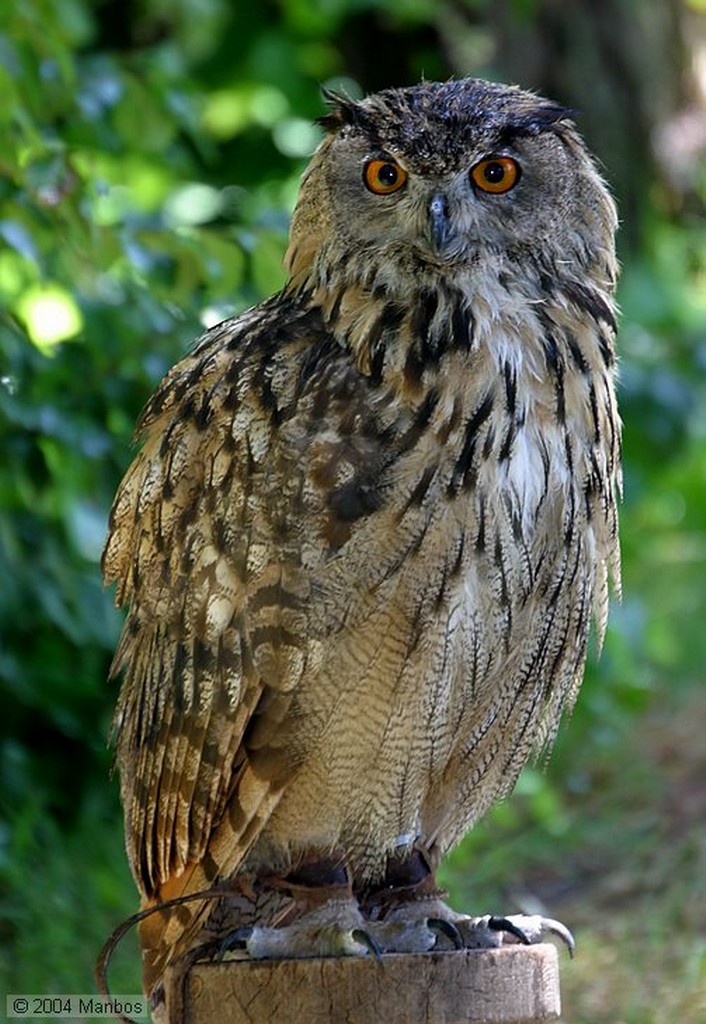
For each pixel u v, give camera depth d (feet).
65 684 43.21
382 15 69.05
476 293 25.16
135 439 27.22
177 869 25.75
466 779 27.66
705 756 50.39
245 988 23.20
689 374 62.59
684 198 76.28
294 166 66.95
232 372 25.41
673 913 40.34
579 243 26.11
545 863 44.45
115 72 40.93
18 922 38.40
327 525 24.30
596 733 51.06
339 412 24.47
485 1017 23.09
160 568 25.80
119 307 38.06
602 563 27.17
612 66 72.90
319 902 25.22
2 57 35.65
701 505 74.64
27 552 41.09
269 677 24.72
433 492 24.34
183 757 25.49
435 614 24.68
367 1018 22.93
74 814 43.37
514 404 24.84
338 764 25.26
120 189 45.75
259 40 67.67
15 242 34.53
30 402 37.63
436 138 25.38
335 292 25.41
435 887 26.48
